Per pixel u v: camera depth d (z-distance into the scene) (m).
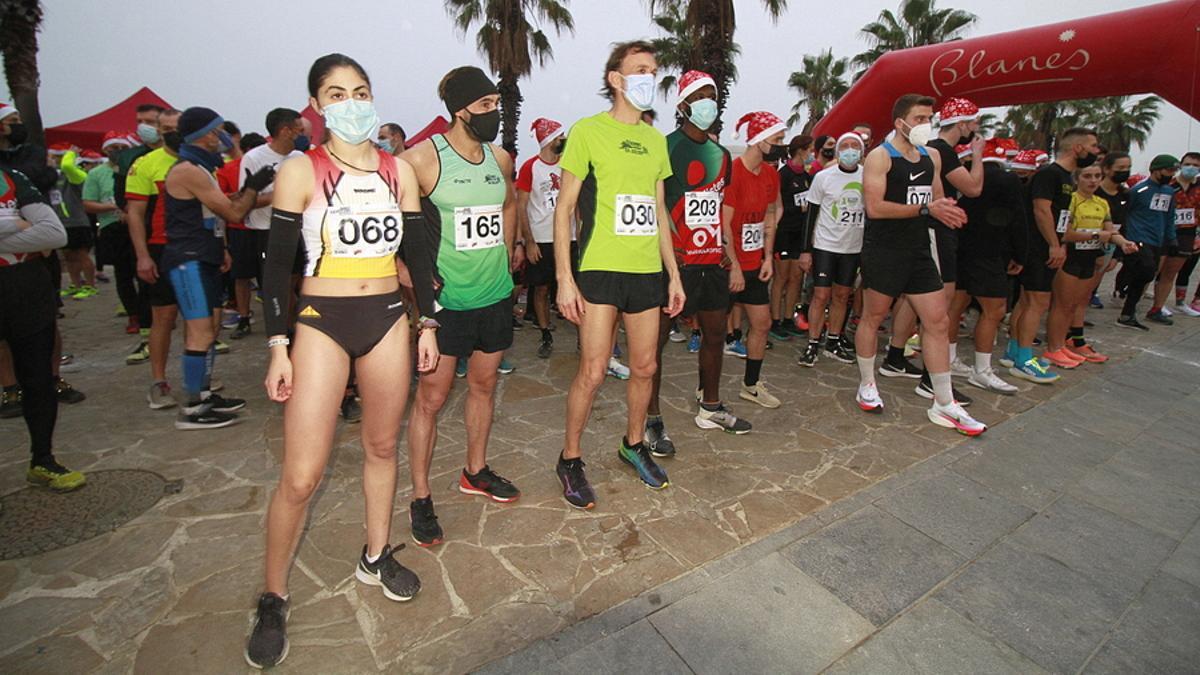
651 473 3.14
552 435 3.82
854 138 5.04
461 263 2.44
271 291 1.81
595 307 2.76
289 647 2.00
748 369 4.41
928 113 3.67
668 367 5.36
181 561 2.45
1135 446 3.81
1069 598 2.38
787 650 2.06
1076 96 6.11
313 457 1.88
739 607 2.26
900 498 3.09
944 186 4.30
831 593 2.36
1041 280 4.85
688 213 3.36
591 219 2.75
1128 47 5.48
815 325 5.34
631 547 2.61
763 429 3.97
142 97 12.52
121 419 3.94
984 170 4.45
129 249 5.96
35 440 2.95
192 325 3.68
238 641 2.03
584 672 1.93
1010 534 2.80
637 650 2.03
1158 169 6.64
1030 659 2.06
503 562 2.49
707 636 2.11
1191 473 3.46
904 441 3.80
